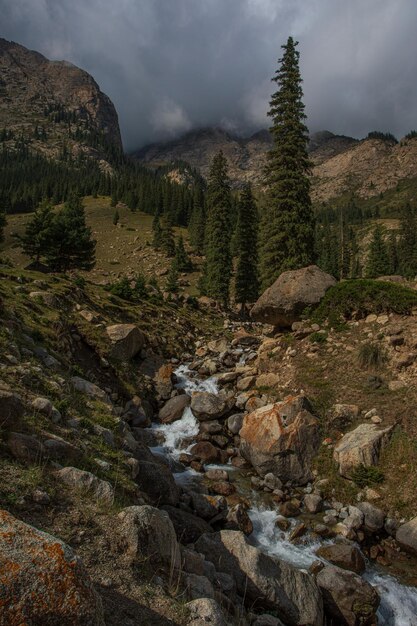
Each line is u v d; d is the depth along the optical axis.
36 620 3.61
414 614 9.57
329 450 15.24
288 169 32.69
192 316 41.12
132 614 5.22
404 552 11.53
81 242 55.94
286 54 32.53
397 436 14.58
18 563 3.84
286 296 24.09
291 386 18.92
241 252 53.28
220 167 56.19
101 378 19.69
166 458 15.44
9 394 8.28
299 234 31.72
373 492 13.32
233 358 25.20
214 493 13.64
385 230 186.75
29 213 158.00
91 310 25.55
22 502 6.32
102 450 10.43
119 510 7.24
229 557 8.71
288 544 11.38
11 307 18.64
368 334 19.70
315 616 8.41
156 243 97.44
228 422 18.00
